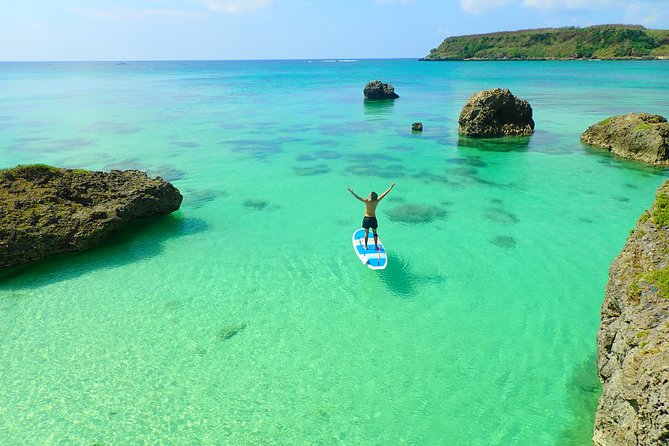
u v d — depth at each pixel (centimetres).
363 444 826
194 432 850
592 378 983
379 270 1480
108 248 1625
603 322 880
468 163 2822
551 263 1512
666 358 608
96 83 10494
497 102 3547
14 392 943
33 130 3847
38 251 1488
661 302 722
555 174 2553
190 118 4628
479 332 1153
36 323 1182
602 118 4350
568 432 841
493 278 1421
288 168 2717
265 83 10494
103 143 3359
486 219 1902
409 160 2914
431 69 17238
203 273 1461
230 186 2369
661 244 814
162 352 1077
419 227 1820
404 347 1099
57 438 834
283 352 1082
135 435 842
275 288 1373
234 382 981
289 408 909
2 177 1659
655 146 2705
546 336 1132
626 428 670
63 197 1695
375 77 12600
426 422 873
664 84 7981
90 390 953
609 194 2198
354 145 3372
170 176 2533
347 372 1014
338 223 1881
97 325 1178
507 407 906
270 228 1828
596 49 18888
